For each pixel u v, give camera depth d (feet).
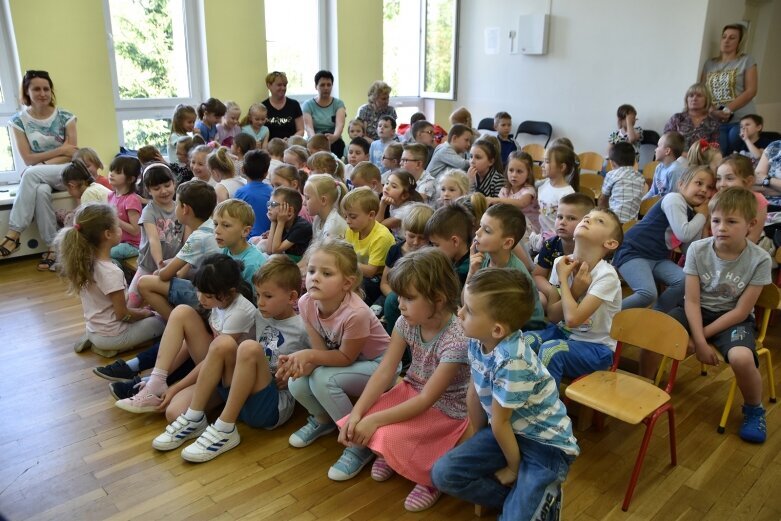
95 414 7.47
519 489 5.01
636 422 5.44
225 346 6.67
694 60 17.88
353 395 6.72
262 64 18.62
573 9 20.39
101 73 15.61
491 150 11.84
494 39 22.82
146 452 6.69
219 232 8.02
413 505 5.76
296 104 18.57
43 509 5.76
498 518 5.26
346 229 9.54
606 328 6.88
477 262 7.01
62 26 14.71
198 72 17.89
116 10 15.96
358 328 6.44
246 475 6.29
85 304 8.73
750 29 20.77
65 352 9.16
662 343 6.26
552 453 5.08
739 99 16.71
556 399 5.14
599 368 6.73
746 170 9.68
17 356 9.01
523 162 11.09
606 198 12.71
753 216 6.91
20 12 14.02
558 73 21.27
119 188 11.98
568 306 6.68
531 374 4.82
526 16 21.38
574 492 5.98
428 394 5.71
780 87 22.95
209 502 5.86
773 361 8.86
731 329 7.10
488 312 4.76
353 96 20.99
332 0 19.72
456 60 24.17
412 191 10.68
